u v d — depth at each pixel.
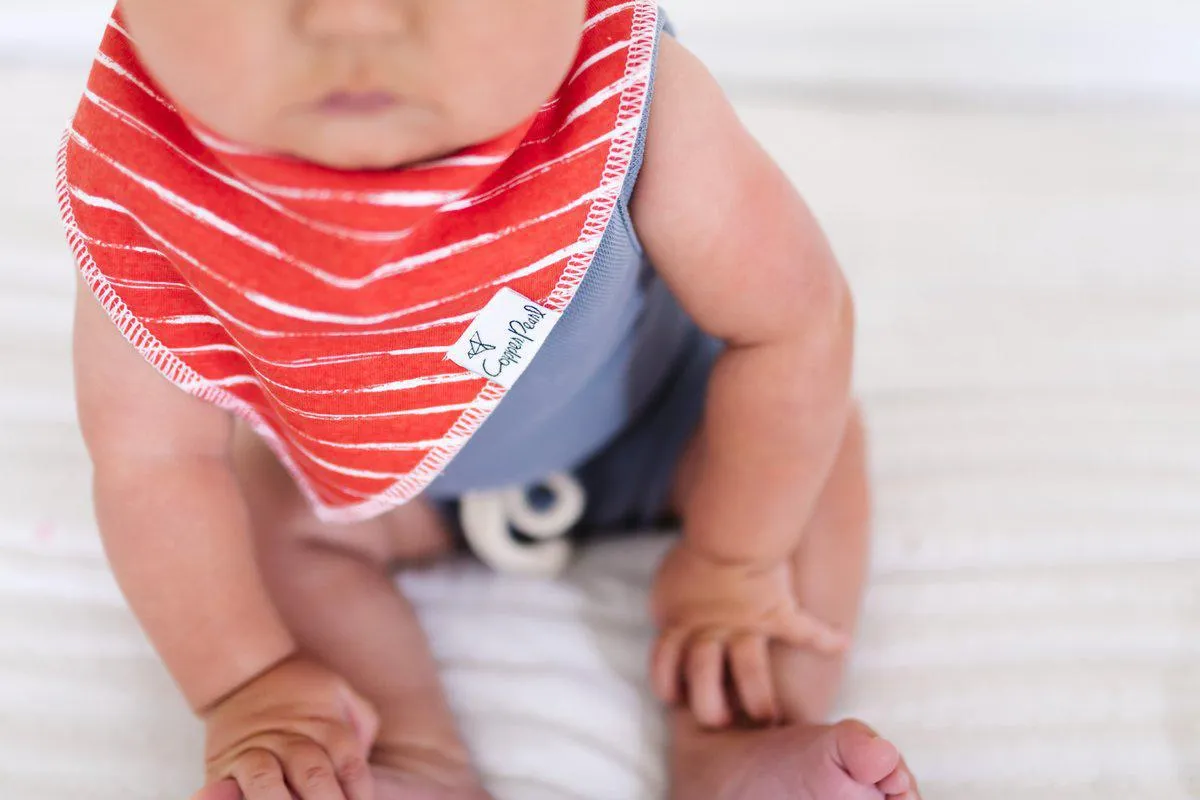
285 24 0.45
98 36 1.19
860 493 0.81
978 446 0.91
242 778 0.65
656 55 0.60
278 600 0.77
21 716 0.76
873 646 0.80
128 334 0.64
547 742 0.75
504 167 0.59
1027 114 1.20
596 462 0.86
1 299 0.97
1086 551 0.85
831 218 1.08
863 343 0.98
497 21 0.46
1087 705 0.77
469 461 0.76
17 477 0.87
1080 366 0.97
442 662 0.80
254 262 0.59
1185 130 1.19
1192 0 1.20
